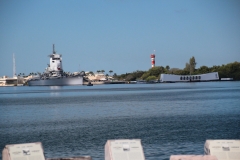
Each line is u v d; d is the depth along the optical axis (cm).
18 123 7456
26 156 2716
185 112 9038
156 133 5644
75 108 10888
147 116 8269
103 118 8025
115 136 5497
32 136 5728
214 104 11312
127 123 7012
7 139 5538
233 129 5931
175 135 5409
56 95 19688
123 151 2744
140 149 2755
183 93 18338
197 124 6631
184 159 2767
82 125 6856
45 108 11162
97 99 15112
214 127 6191
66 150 4569
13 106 12356
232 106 10519
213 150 2869
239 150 2880
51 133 5962
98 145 4828
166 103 12112
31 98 17338
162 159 3894
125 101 13538
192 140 4975
